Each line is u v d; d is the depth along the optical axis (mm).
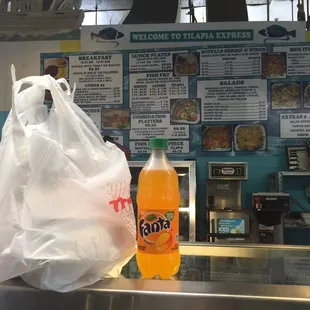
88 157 728
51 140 700
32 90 766
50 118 747
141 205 832
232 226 2893
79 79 3627
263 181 3414
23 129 700
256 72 3459
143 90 3555
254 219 3068
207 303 621
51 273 664
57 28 3629
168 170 835
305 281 766
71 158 712
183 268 887
